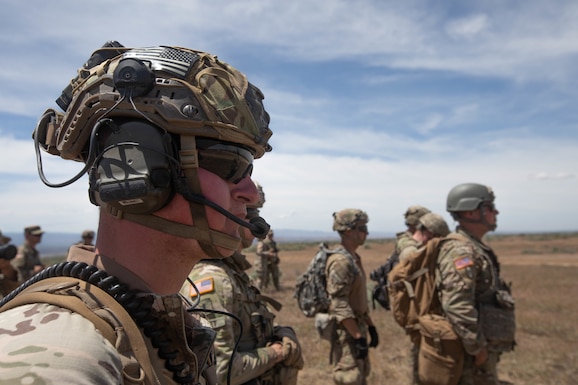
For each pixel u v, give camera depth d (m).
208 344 1.13
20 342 0.68
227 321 2.19
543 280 17.00
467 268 3.38
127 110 0.90
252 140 1.02
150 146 0.90
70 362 0.66
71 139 0.96
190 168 0.94
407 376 5.99
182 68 0.95
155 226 0.94
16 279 5.50
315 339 7.68
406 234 5.61
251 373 2.25
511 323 3.48
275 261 13.93
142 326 0.89
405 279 3.70
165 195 0.92
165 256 0.97
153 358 0.88
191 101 0.93
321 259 4.20
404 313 3.71
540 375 5.92
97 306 0.82
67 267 0.91
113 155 0.89
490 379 3.46
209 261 2.37
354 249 4.41
